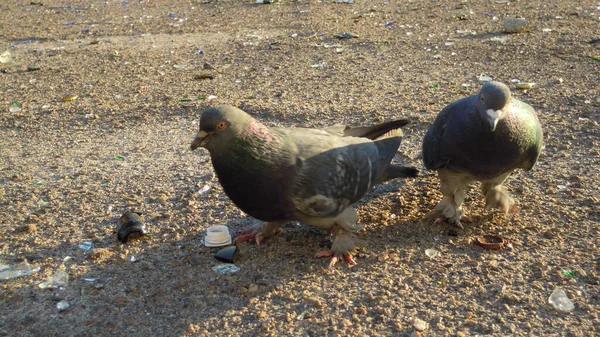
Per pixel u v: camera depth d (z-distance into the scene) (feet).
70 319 3.97
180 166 5.13
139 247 4.39
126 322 3.94
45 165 5.24
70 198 4.83
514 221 4.47
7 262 4.32
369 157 4.28
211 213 4.64
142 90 6.35
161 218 4.61
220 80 6.48
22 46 8.34
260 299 4.02
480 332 3.80
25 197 4.86
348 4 9.48
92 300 4.06
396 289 4.04
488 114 4.03
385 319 3.89
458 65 6.43
